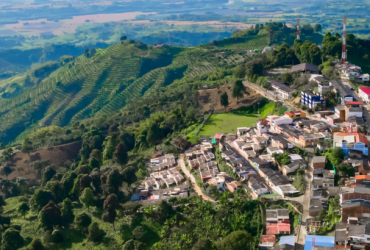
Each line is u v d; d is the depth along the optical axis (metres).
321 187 147.50
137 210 162.88
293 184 154.62
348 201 128.62
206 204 150.88
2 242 155.12
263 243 127.81
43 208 166.62
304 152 170.62
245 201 148.62
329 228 126.06
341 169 151.88
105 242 151.62
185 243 135.38
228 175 172.50
